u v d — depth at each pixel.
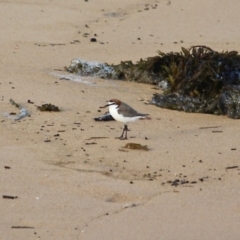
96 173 15.13
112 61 24.03
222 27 28.45
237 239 12.30
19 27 27.52
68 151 16.33
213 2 31.39
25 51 24.70
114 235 12.39
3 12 29.17
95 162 15.75
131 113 16.89
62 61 23.91
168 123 18.44
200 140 17.17
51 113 18.75
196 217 13.13
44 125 17.91
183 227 12.71
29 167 15.34
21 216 13.02
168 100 19.81
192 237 12.34
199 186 14.55
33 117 18.41
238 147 16.70
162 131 17.80
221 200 13.88
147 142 16.98
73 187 14.38
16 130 17.50
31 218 12.96
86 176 14.96
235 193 14.20
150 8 30.72
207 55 20.72
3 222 12.77
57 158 15.91
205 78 19.97
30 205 13.49
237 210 13.45
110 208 13.46
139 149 16.52
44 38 26.45
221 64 20.42
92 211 13.30
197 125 18.36
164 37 27.22
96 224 12.78
